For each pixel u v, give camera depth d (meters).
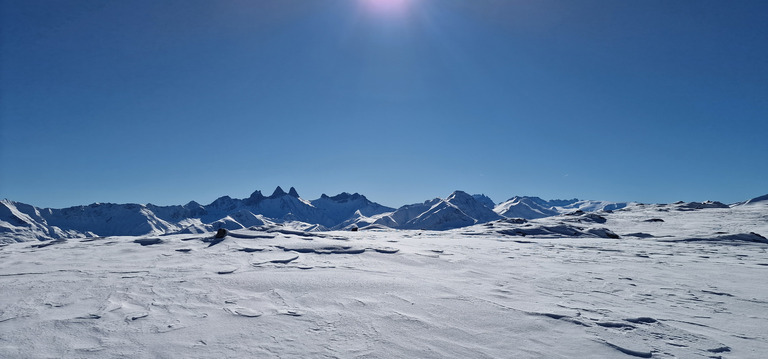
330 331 4.35
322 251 11.51
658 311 5.47
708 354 3.76
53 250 12.21
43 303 5.60
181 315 4.98
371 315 4.97
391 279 7.35
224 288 6.56
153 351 3.76
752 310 5.62
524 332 4.36
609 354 3.73
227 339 4.08
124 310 5.23
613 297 6.41
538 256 12.74
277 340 4.05
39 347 3.86
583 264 10.79
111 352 3.73
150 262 9.70
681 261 11.85
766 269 10.12
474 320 4.80
